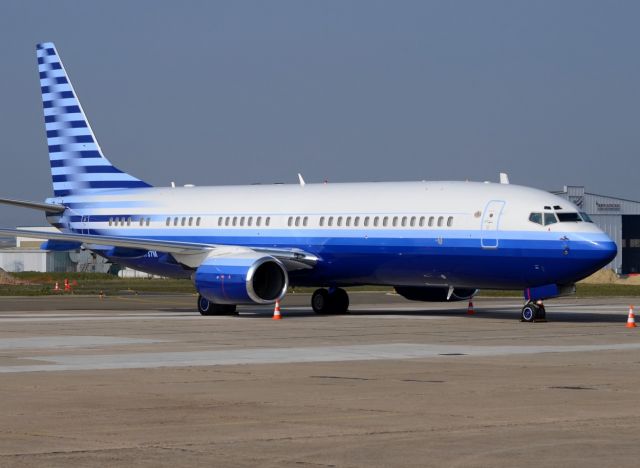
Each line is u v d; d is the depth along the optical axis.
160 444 28.44
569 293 79.94
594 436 29.56
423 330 70.31
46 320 81.75
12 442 28.77
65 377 43.09
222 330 70.25
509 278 79.81
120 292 147.50
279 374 44.25
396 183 88.31
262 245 92.50
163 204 100.44
